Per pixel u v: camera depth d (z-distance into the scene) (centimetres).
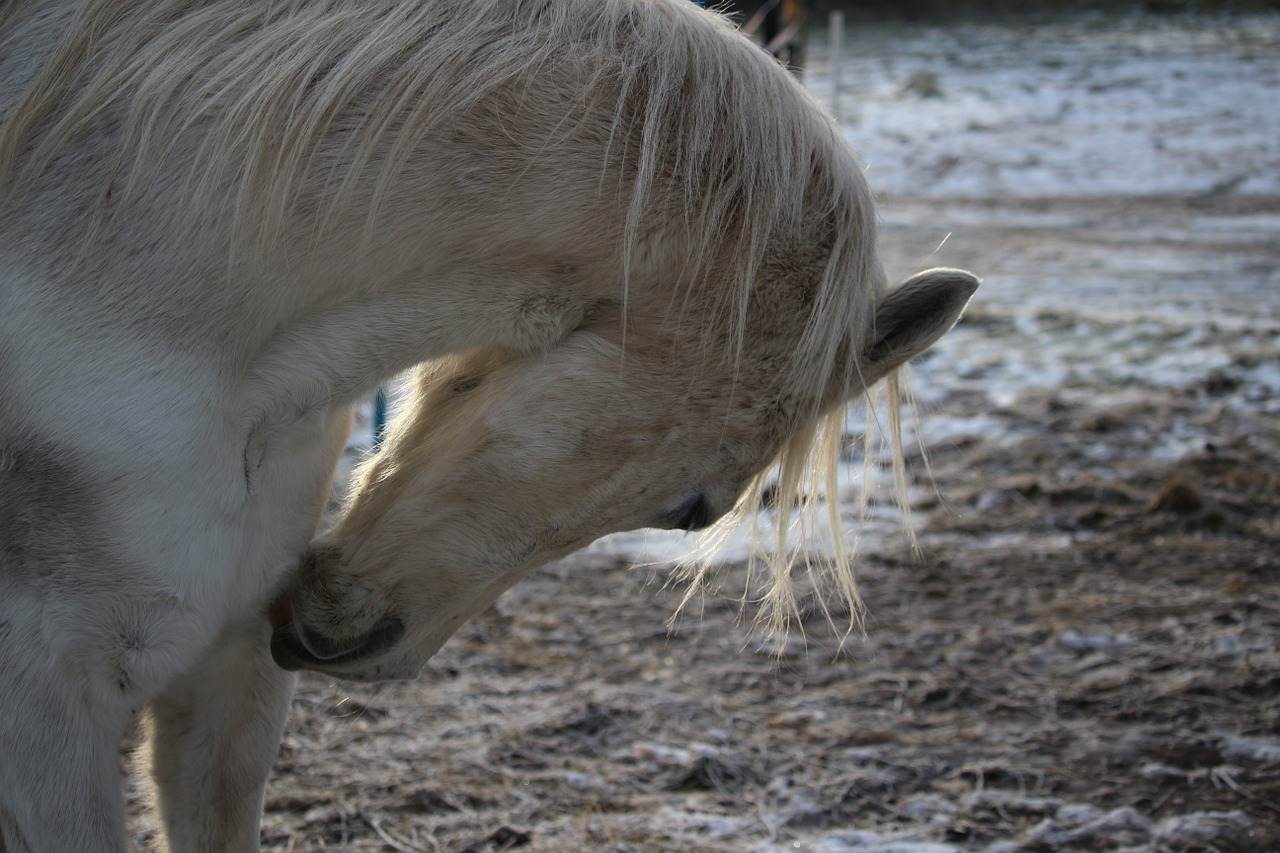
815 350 189
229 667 202
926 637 391
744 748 322
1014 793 305
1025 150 1597
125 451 166
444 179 179
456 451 190
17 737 167
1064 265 1021
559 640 385
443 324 185
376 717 334
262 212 173
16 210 173
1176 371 696
